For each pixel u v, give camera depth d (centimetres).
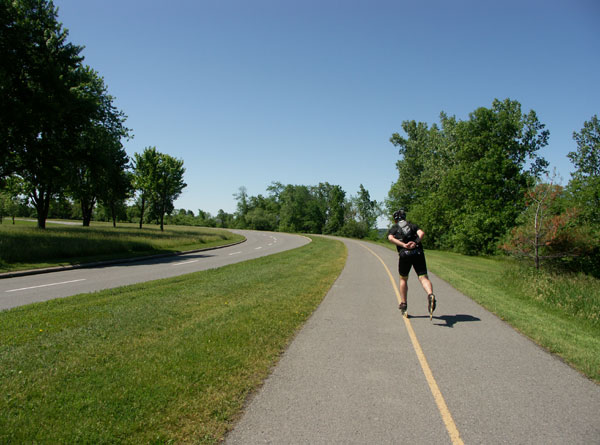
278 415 325
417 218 4353
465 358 488
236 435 291
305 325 635
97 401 330
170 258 2072
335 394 372
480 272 1603
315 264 1675
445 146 4234
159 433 287
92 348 464
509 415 335
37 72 2020
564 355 500
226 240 3875
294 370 434
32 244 1744
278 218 11588
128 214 9156
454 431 304
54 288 1006
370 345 535
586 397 376
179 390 358
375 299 884
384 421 319
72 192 3672
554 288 979
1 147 2014
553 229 1370
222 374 400
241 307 715
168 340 502
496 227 3075
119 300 764
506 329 636
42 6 2158
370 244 4216
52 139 2158
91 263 1653
